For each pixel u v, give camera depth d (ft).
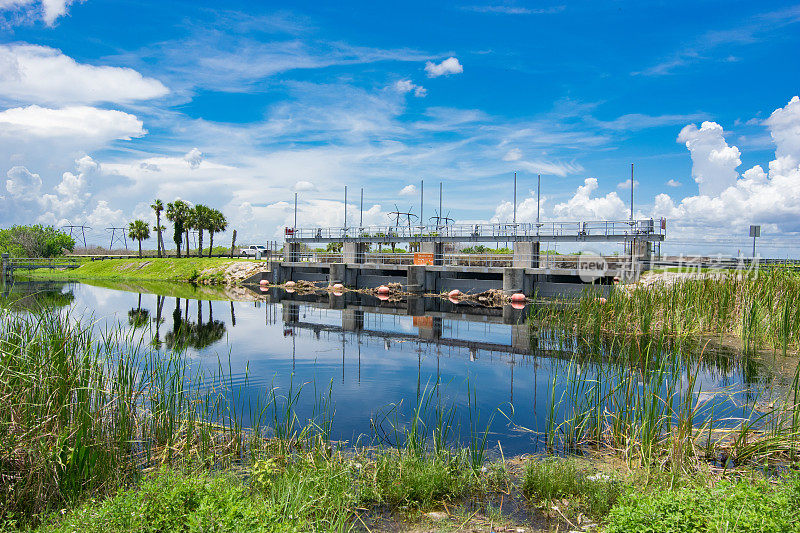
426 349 62.54
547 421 31.45
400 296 143.95
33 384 24.02
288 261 183.42
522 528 19.84
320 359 56.13
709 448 26.37
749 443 26.18
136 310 102.17
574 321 75.51
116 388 28.66
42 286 161.99
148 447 26.48
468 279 145.89
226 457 26.94
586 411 32.19
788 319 52.08
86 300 118.73
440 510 21.50
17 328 27.55
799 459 24.97
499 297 125.39
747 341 53.21
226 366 51.37
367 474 23.84
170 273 214.07
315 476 22.07
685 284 70.28
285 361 54.65
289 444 27.94
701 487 18.94
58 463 21.71
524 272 123.95
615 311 68.03
